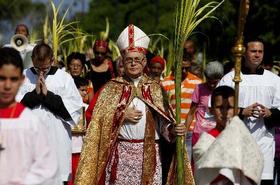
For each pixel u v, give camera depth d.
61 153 20.81
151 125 17.84
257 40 19.94
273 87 19.95
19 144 12.64
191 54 26.16
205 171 16.08
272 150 19.91
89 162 17.89
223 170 15.66
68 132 21.08
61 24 25.83
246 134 16.05
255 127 19.61
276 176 23.53
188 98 25.52
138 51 18.02
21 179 12.58
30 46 25.58
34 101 20.16
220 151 15.75
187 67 25.61
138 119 17.72
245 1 17.17
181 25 17.75
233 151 15.70
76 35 32.59
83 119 23.09
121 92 18.08
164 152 18.23
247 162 15.88
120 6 109.81
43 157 12.73
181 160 17.50
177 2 18.00
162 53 32.66
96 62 27.36
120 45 18.23
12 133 12.65
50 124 20.44
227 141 15.83
